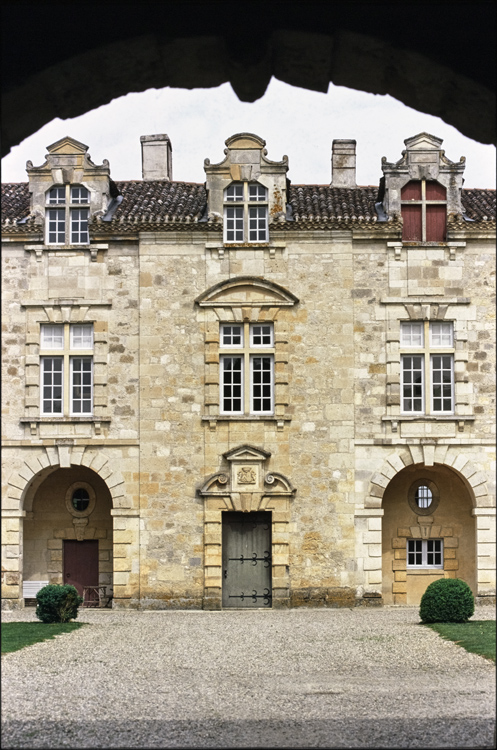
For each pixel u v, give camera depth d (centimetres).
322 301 3141
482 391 3119
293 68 1124
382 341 3133
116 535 3073
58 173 3219
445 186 3189
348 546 3053
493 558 3064
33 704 1476
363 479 3081
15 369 3145
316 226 3156
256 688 1608
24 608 3106
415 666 1830
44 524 3269
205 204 3284
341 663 1878
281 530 3053
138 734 1266
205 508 3066
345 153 3534
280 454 3086
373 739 1219
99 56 1049
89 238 3180
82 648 2092
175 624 2598
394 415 3097
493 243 3164
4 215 3228
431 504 3241
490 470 3088
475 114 1096
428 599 2573
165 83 1144
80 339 3177
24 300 3161
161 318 3139
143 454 3091
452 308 3144
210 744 1202
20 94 1048
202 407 3108
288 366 3117
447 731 1262
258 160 3195
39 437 3116
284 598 3027
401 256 3159
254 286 3133
